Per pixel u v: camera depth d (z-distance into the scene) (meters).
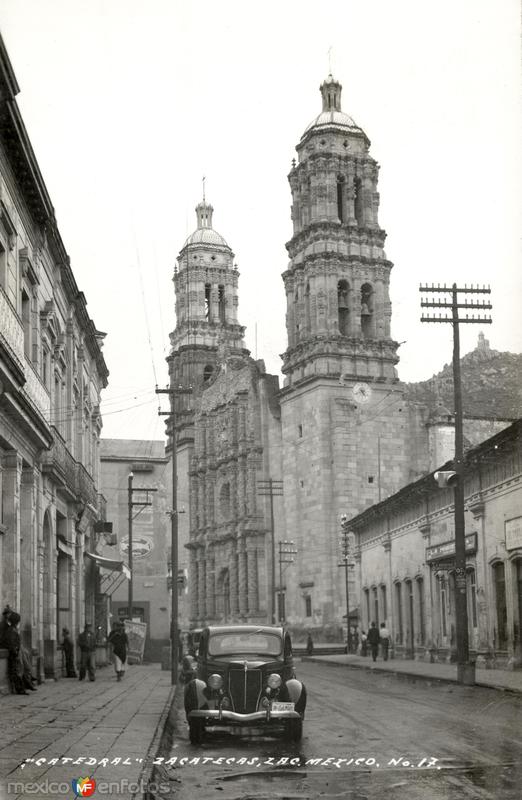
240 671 17.67
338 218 83.50
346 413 77.94
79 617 41.19
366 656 56.66
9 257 26.12
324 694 28.48
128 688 29.28
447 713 21.72
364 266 81.31
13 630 24.94
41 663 30.36
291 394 82.12
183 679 30.30
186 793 12.41
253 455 88.81
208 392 100.62
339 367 78.94
